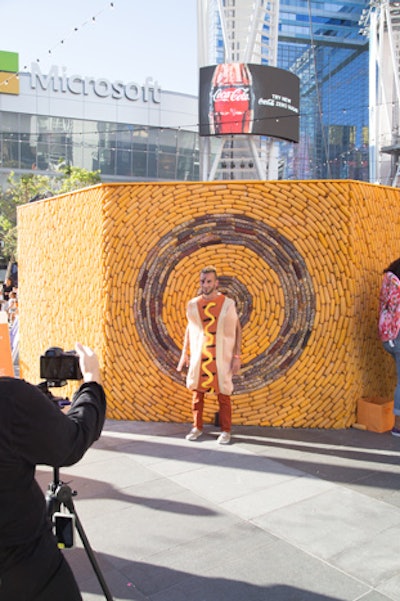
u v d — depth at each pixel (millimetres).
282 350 5949
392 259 6543
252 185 5988
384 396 6445
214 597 2879
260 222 5980
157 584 2994
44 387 2109
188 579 3041
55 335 7387
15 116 40344
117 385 6285
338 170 81875
